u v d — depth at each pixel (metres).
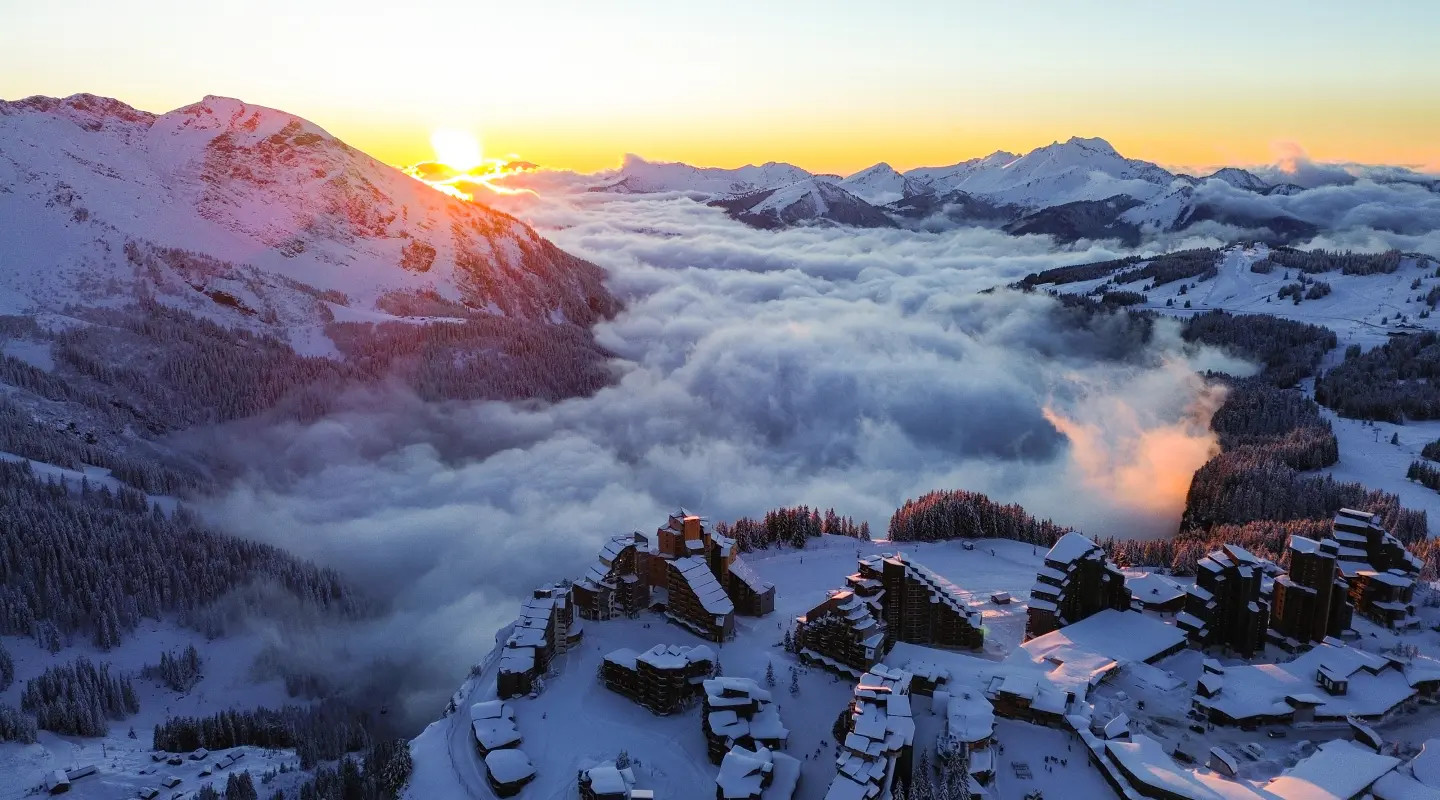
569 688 171.62
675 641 188.88
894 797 126.00
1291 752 135.38
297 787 165.12
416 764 155.38
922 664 159.00
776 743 146.62
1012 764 133.12
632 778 138.50
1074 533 187.00
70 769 166.88
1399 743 136.38
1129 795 123.19
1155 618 181.38
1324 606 171.25
